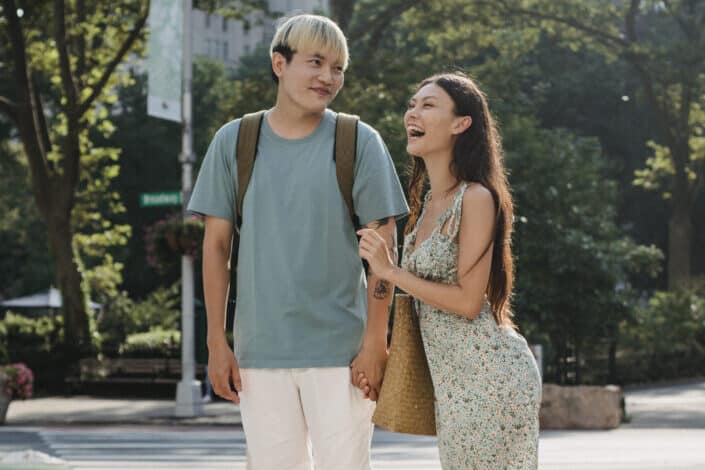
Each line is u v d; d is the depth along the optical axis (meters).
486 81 32.94
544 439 16.30
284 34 4.52
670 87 41.84
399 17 39.53
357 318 4.54
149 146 61.12
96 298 40.91
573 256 27.27
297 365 4.45
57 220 28.17
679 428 18.97
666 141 42.28
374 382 4.51
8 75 40.62
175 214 20.97
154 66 20.20
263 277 4.49
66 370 26.70
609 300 27.98
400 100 31.20
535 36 40.50
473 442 4.30
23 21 28.86
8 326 28.59
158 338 31.45
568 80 61.28
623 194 61.41
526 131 28.56
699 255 60.78
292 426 4.54
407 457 13.18
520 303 27.02
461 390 4.33
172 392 26.08
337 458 4.51
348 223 4.54
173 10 20.17
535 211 27.75
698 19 42.28
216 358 4.57
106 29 29.00
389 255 4.39
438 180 4.53
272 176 4.51
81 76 28.84
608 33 40.62
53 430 18.14
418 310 4.46
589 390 19.16
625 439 16.09
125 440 15.84
